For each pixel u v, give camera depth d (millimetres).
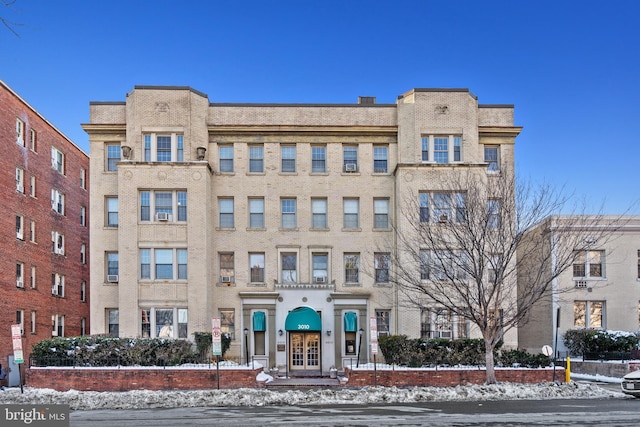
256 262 35344
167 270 33656
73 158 45906
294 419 17844
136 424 17359
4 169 35656
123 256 33250
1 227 35094
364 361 34344
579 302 38500
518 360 30531
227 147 35781
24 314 37594
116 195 34906
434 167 34156
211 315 34281
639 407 20484
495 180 34062
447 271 27781
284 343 34406
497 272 26141
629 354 33719
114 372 27406
